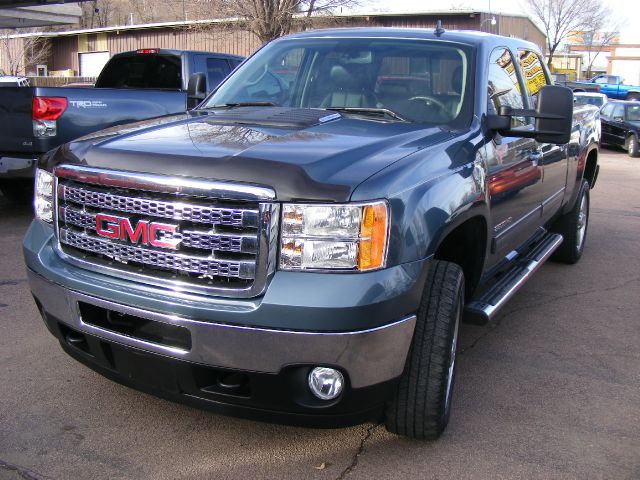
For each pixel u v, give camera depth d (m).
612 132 21.53
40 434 3.24
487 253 3.81
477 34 4.43
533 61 5.29
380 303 2.65
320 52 4.37
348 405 2.78
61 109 7.16
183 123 3.51
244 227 2.66
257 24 18.33
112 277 2.92
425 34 4.31
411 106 3.93
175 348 2.78
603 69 65.12
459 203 3.17
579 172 6.36
